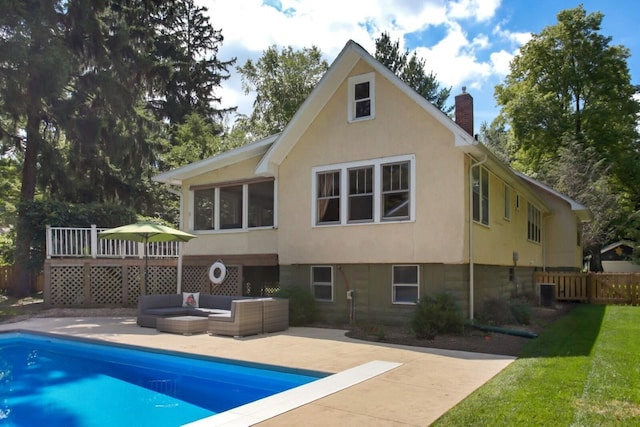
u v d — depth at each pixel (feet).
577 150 95.04
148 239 44.52
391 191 38.45
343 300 40.70
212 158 47.88
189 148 91.35
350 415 15.61
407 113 38.04
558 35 104.53
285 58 117.08
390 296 38.60
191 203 52.54
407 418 15.31
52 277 49.62
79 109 61.00
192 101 115.96
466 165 36.32
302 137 43.24
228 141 102.53
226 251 49.42
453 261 35.42
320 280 42.60
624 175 101.86
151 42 85.40
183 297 41.86
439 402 17.13
